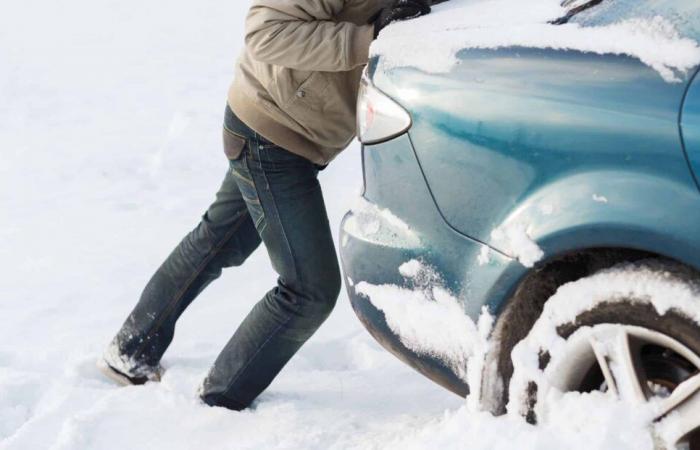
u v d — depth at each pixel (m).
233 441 3.18
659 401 2.21
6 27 17.03
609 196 2.21
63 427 3.25
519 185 2.40
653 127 2.16
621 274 2.26
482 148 2.46
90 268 5.39
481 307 2.50
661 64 2.19
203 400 3.45
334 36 2.88
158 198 6.88
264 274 5.17
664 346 2.21
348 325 4.43
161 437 3.22
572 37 2.38
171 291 3.67
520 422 2.44
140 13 18.50
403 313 2.71
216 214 3.56
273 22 2.90
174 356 4.01
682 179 2.11
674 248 2.12
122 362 3.73
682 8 2.25
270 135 3.12
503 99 2.43
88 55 13.84
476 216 2.50
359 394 3.58
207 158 7.88
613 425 2.23
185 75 12.05
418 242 2.66
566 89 2.32
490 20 2.66
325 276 3.23
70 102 10.62
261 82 3.09
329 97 3.08
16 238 6.01
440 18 2.83
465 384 2.60
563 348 2.36
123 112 10.02
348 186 6.91
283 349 3.33
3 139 8.98
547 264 2.42
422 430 2.90
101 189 7.15
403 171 2.69
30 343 4.32
